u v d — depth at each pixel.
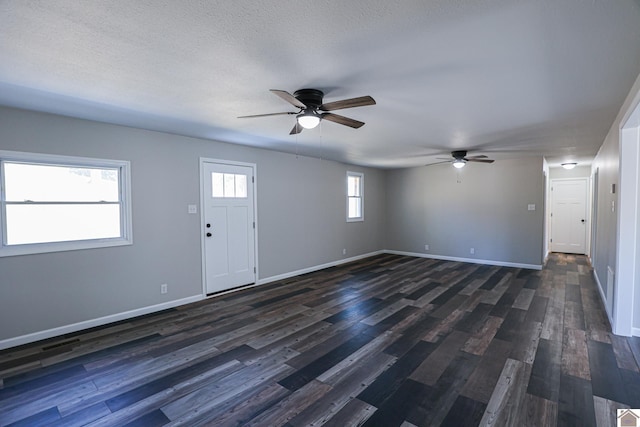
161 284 4.10
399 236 8.17
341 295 4.66
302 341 3.14
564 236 8.11
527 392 2.25
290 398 2.22
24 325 3.12
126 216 3.78
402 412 2.05
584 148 5.17
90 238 3.58
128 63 2.10
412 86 2.50
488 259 6.82
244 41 1.82
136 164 3.86
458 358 2.75
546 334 3.22
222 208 4.79
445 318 3.69
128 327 3.54
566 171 8.03
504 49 1.92
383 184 8.34
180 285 4.29
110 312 3.67
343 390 2.31
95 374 2.57
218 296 4.66
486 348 2.93
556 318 3.65
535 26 1.67
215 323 3.64
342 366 2.65
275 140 4.61
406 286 5.09
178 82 2.41
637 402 2.12
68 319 3.38
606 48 1.89
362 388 2.33
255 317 3.81
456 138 4.42
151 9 1.51
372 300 4.40
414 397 2.21
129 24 1.64
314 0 1.44
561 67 2.16
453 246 7.28
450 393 2.25
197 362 2.74
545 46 1.88
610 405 2.09
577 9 1.51
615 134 3.50
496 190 6.69
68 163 3.36
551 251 8.29
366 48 1.91
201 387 2.37
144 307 3.95
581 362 2.65
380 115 3.29
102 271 3.61
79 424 1.99
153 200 4.02
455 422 1.95
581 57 2.01
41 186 3.27
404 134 4.16
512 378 2.43
